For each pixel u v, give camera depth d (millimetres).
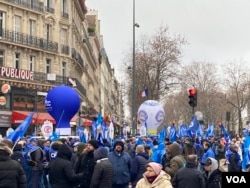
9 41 49469
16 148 15336
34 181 15305
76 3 66938
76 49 69125
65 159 12031
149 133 29672
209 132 38469
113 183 13891
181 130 34375
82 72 76312
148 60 73750
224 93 119250
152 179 9695
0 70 47688
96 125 26297
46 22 56094
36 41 53594
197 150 22766
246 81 105625
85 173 12633
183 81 86250
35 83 52312
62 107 21859
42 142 18594
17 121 48500
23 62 51781
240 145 22156
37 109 52375
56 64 57562
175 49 74250
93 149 12758
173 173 12070
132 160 14273
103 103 138250
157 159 16266
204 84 113562
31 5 53125
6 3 49344
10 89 48531
